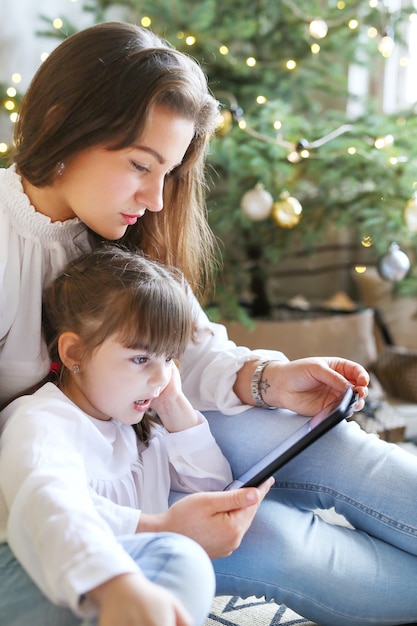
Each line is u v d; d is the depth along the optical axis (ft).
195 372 4.28
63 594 2.58
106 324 3.39
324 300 10.09
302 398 4.02
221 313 7.48
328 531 3.67
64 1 9.21
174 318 3.46
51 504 2.76
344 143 7.31
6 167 3.88
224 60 7.78
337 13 8.09
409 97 9.87
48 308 3.68
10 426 3.22
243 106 8.11
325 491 3.81
